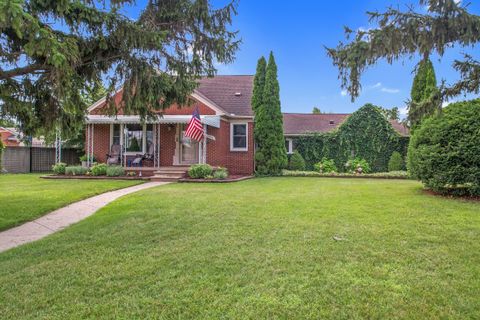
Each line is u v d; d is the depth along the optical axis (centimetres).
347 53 398
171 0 607
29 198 905
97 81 639
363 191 1028
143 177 1480
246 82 2088
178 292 324
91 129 1650
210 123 1570
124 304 302
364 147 2095
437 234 511
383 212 677
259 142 1841
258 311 288
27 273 377
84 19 542
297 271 370
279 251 436
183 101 716
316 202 804
